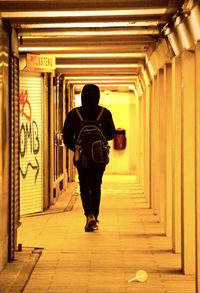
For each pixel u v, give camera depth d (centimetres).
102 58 2367
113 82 3366
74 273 1315
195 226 1209
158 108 2014
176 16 1306
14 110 1455
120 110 4181
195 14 1129
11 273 1306
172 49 1514
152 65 2077
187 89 1332
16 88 1498
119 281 1248
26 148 2125
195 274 1209
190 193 1324
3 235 1350
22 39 1712
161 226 1912
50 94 2384
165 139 1777
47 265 1387
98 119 1766
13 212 1437
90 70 2709
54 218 2083
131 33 1608
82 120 1762
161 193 1967
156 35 1681
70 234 1769
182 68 1334
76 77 3036
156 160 2130
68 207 2367
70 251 1533
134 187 3228
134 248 1570
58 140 2698
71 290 1183
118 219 2055
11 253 1419
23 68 2022
